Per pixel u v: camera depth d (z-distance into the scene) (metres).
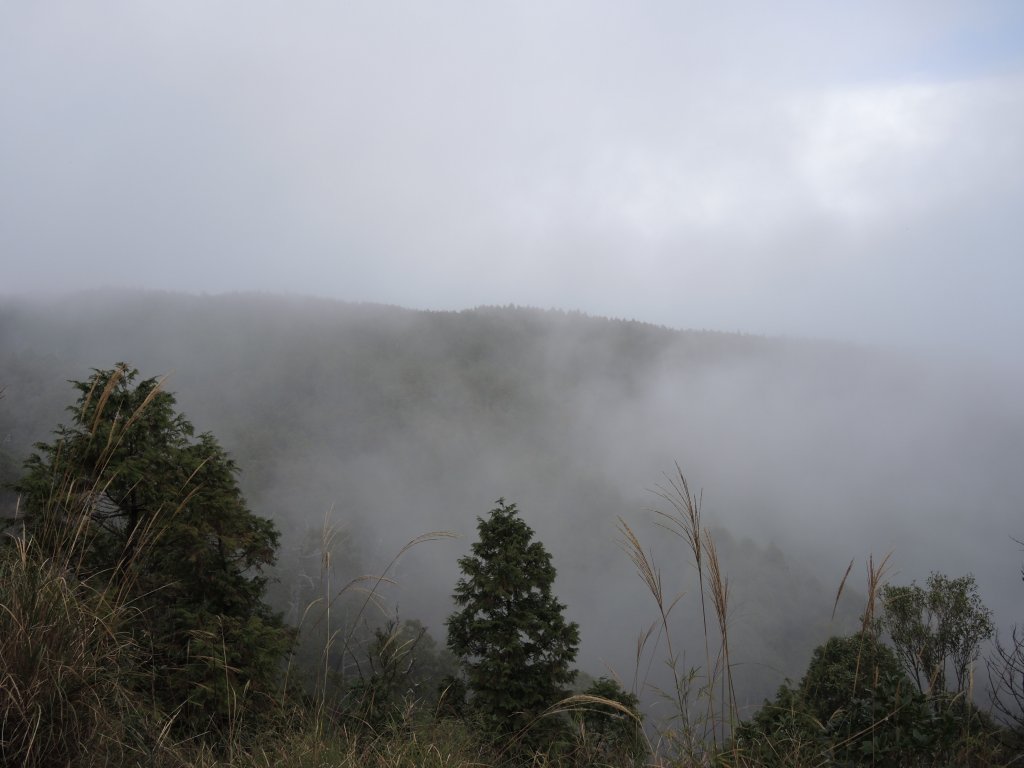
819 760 2.66
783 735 2.63
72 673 2.31
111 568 3.17
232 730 2.91
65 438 6.44
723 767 2.41
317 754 2.64
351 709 3.30
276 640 7.75
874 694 2.73
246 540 9.91
